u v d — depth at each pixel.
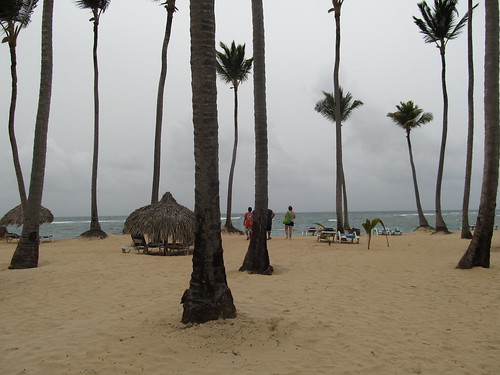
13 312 6.51
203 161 5.34
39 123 11.35
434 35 23.98
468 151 19.92
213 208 5.36
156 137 21.38
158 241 15.39
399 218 84.44
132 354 4.53
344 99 28.72
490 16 9.84
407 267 10.58
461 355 4.72
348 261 11.81
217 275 5.38
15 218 21.05
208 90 5.40
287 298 7.23
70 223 79.94
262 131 10.02
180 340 4.82
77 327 5.56
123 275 9.73
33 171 11.34
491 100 9.81
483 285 8.26
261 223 9.95
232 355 4.52
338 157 21.45
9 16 15.87
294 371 4.18
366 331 5.49
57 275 9.74
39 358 4.45
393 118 31.39
